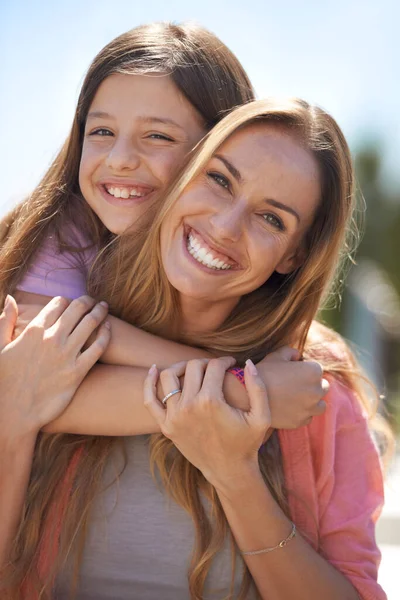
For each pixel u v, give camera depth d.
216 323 2.22
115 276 2.18
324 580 1.93
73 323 2.00
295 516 2.05
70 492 2.00
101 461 2.00
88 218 2.37
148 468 2.03
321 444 2.11
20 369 1.92
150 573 1.99
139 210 2.24
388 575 3.79
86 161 2.26
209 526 1.99
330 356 2.30
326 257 2.14
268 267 2.02
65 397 1.94
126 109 2.20
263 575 1.92
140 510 2.00
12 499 1.90
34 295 2.19
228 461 1.86
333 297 2.54
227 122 1.95
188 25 2.37
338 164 2.07
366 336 12.71
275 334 2.25
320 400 2.02
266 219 1.99
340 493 2.09
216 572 1.99
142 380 1.97
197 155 1.98
